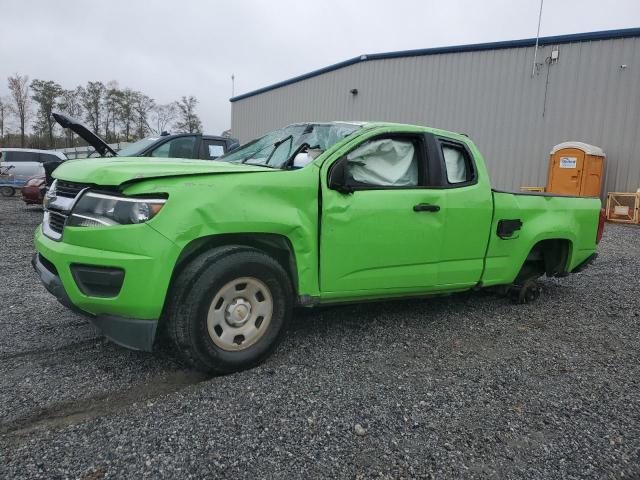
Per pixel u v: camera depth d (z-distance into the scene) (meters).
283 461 2.60
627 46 14.32
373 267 4.15
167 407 3.09
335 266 3.95
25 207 15.35
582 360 4.17
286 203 3.67
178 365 3.73
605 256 9.12
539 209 5.38
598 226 6.03
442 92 18.77
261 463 2.57
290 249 3.76
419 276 4.45
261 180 3.57
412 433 2.92
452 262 4.68
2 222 11.64
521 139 16.64
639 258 8.96
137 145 10.10
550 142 15.98
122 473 2.45
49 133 55.59
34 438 2.73
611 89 14.67
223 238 3.54
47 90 54.41
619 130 14.59
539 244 5.70
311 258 3.81
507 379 3.72
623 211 13.84
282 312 3.75
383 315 5.12
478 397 3.41
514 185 16.91
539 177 16.31
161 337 3.83
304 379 3.54
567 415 3.22
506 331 4.84
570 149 13.95
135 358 3.84
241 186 3.48
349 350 4.14
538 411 3.26
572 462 2.71
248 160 4.73
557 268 5.89
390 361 3.96
